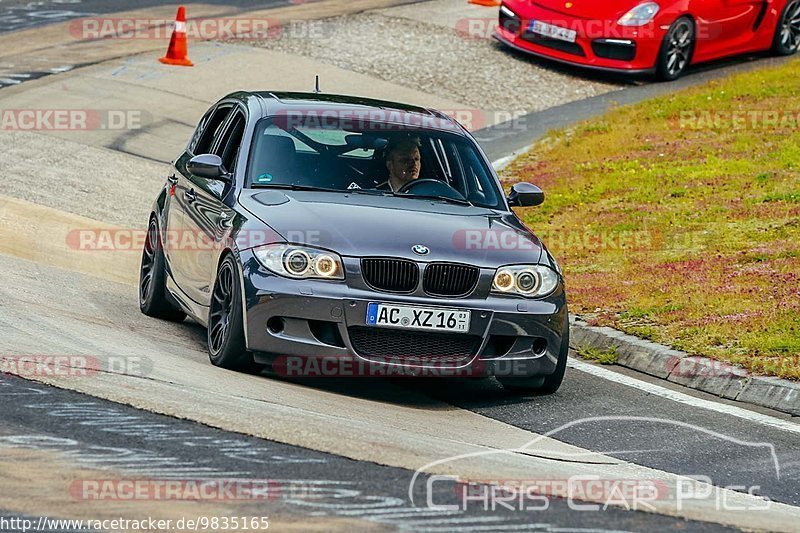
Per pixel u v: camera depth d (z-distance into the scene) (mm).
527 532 15758
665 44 65625
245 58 65938
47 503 15586
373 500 16578
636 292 34000
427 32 73250
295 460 18156
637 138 54031
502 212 27547
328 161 27422
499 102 61750
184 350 26734
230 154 28516
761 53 73438
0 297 27938
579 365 29578
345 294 23578
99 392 20625
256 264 23953
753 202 42938
